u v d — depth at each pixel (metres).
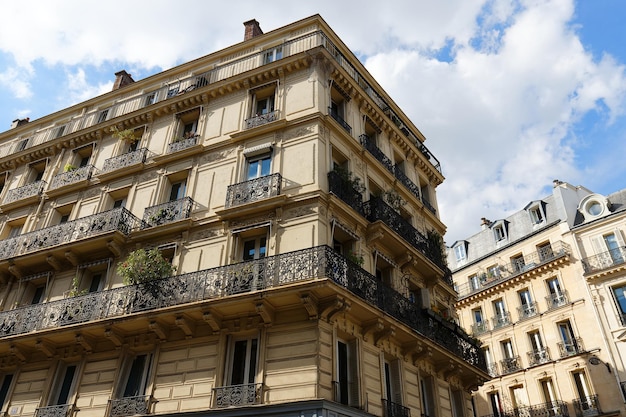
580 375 29.50
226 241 16.12
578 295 31.20
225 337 14.14
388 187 20.72
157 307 14.74
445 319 18.73
